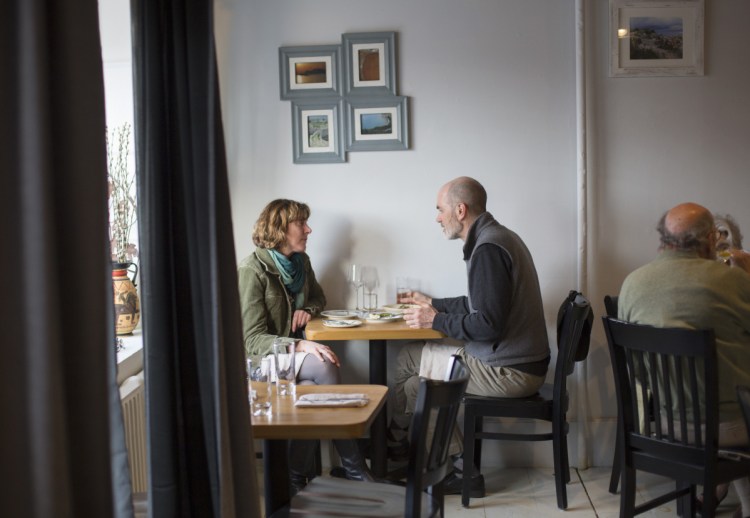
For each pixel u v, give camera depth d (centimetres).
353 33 402
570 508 356
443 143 406
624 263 405
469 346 362
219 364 187
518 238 354
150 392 201
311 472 356
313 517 230
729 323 278
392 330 355
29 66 138
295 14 404
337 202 411
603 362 409
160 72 201
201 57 195
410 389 375
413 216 409
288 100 406
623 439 290
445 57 402
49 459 139
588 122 399
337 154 407
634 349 278
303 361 356
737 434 275
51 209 141
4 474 139
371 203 410
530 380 351
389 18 402
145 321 200
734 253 335
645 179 402
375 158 408
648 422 283
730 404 276
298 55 404
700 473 267
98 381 150
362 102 404
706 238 291
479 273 342
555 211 405
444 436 229
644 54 397
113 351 170
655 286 288
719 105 398
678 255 291
